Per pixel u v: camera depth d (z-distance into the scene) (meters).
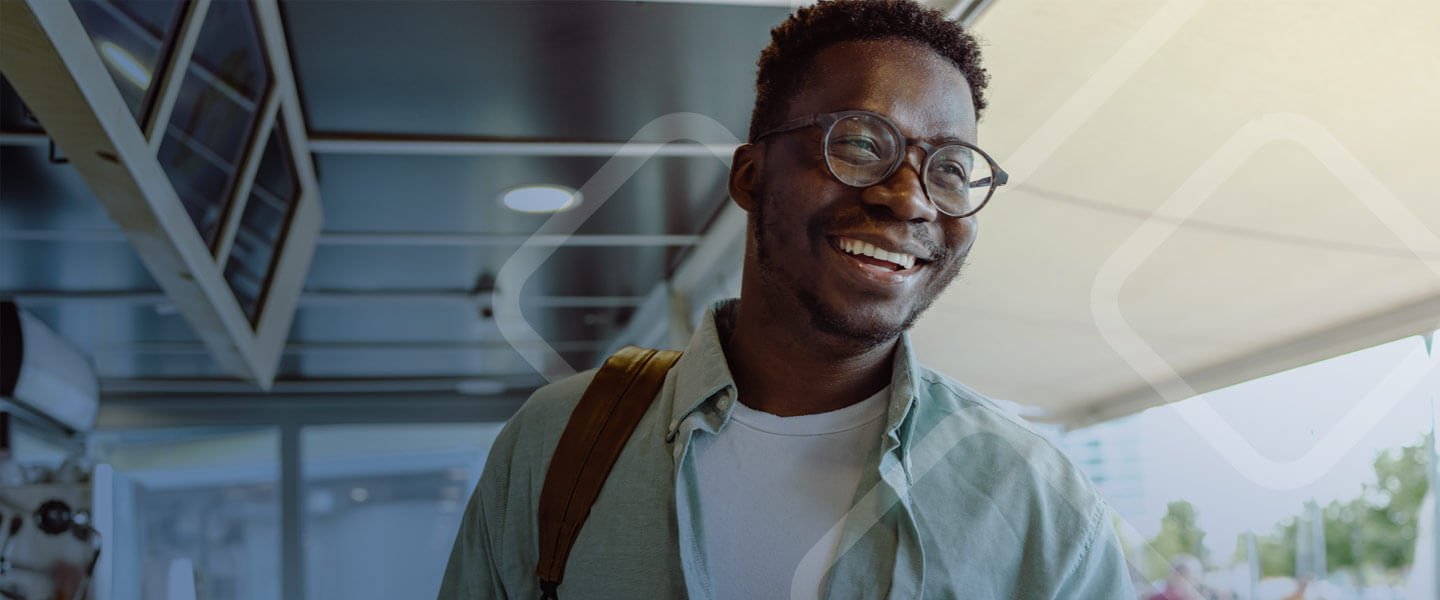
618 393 1.10
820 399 1.03
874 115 0.88
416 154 3.62
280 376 7.52
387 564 8.20
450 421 8.25
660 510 1.02
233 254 3.52
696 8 2.61
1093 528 0.95
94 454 7.98
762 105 1.00
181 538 8.01
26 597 3.51
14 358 5.07
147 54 2.24
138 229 2.79
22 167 3.53
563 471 1.07
